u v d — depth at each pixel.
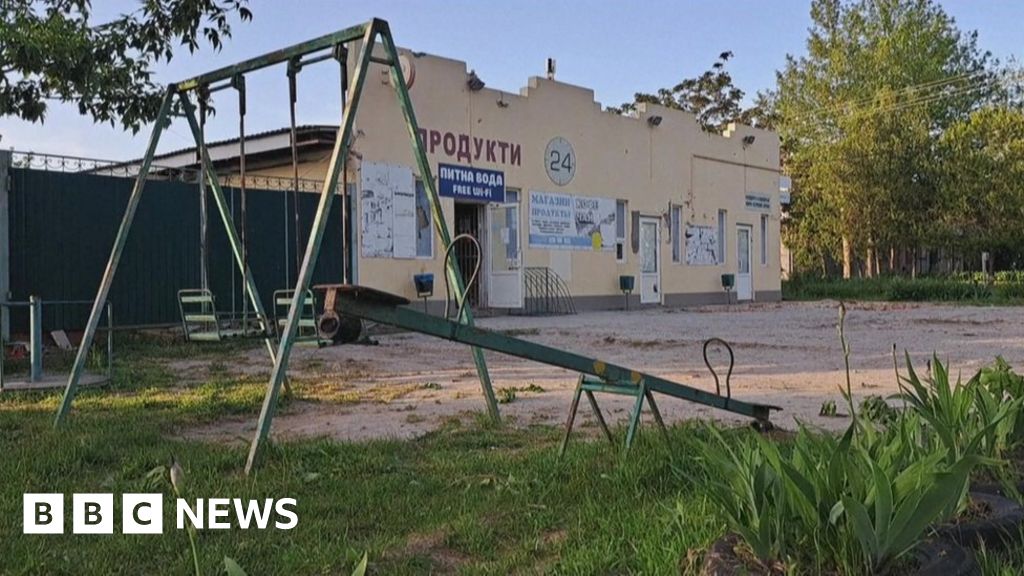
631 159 21.88
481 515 3.71
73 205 11.80
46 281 11.52
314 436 5.52
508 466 4.50
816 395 7.07
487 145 17.89
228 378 8.54
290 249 14.08
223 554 3.14
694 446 4.36
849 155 34.97
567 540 3.34
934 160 35.41
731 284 25.02
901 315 18.17
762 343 11.80
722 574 2.53
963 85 42.31
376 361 10.18
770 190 27.28
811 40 42.31
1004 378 4.45
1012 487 3.27
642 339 12.45
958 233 35.97
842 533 2.52
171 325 12.58
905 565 2.52
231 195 13.40
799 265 39.94
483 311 17.83
